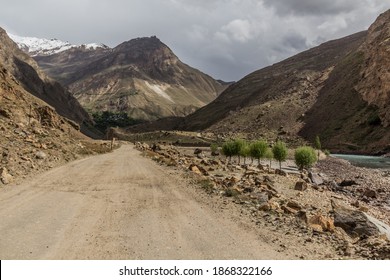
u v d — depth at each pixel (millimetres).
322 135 179125
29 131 40438
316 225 14484
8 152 27125
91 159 43719
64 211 14617
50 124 58312
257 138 195625
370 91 178625
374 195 38781
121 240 10984
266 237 11961
